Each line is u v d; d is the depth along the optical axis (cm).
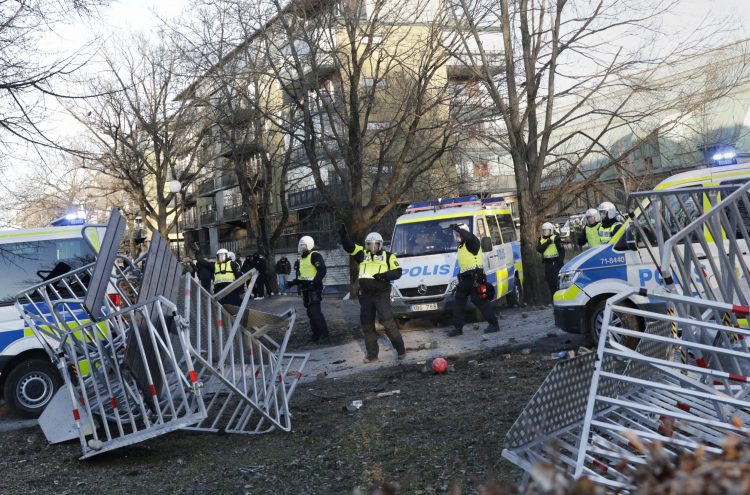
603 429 378
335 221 3481
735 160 909
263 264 2852
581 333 980
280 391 795
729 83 1848
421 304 1438
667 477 147
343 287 3888
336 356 1217
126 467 640
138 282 864
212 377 764
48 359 959
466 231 1270
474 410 691
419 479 504
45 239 972
